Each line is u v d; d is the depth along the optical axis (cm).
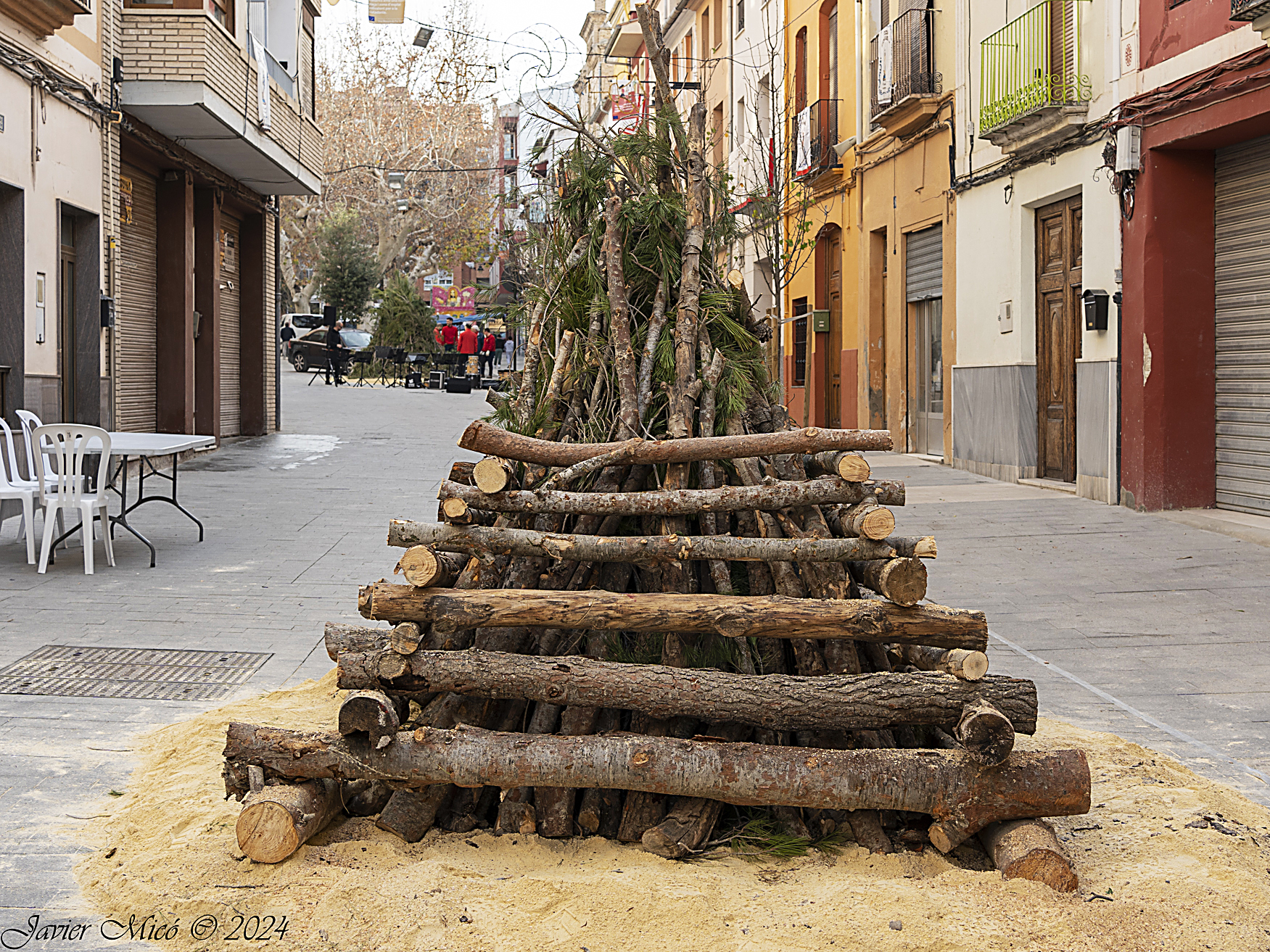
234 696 556
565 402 539
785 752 373
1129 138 1129
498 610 394
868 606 386
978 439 1514
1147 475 1124
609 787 373
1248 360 1078
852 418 2047
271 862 362
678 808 390
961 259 1562
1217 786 456
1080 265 1292
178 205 1642
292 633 680
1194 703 576
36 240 1163
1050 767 369
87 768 457
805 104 2273
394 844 383
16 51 1109
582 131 598
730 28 2839
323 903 335
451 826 400
